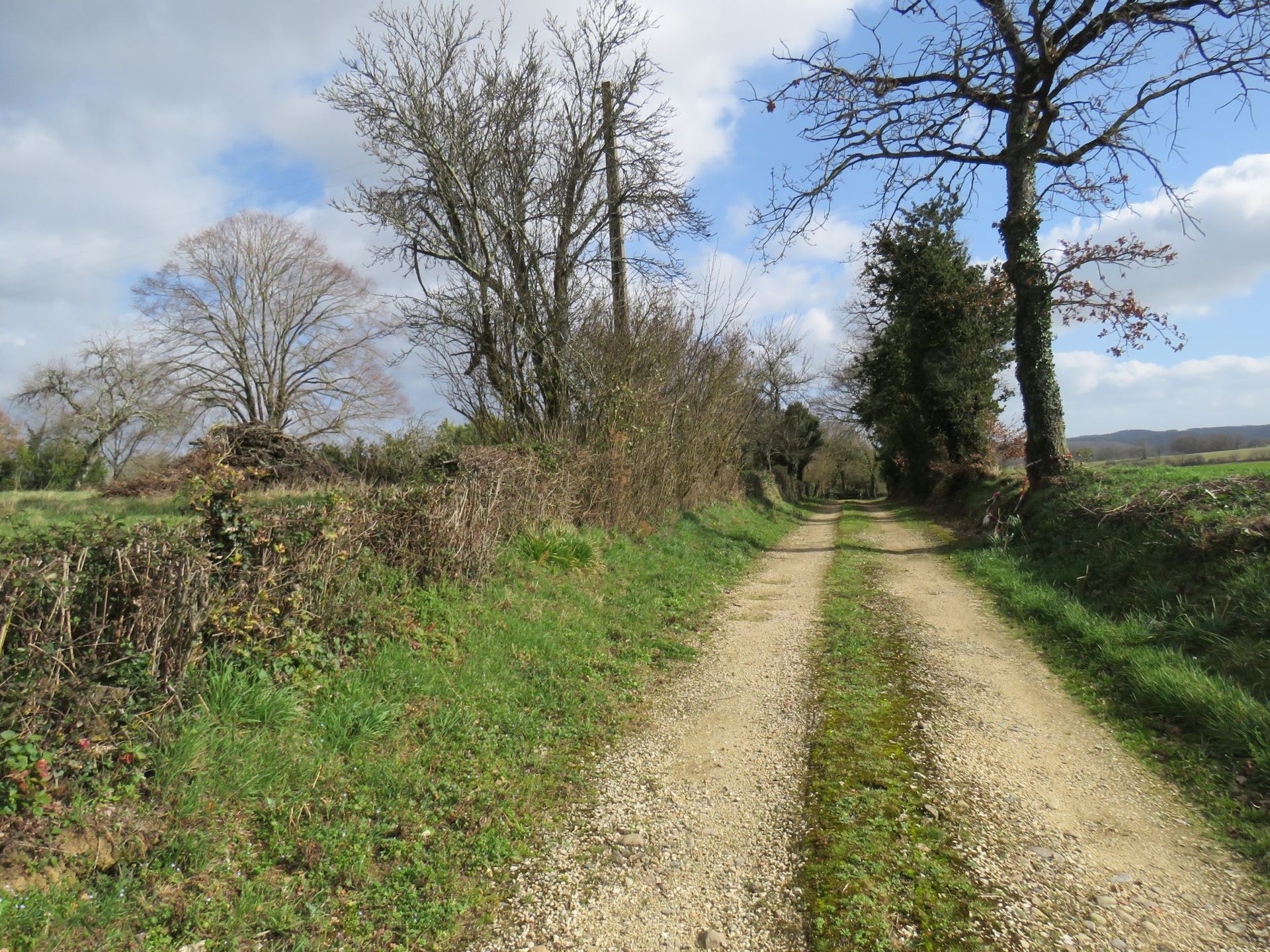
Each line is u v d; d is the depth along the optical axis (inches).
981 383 1024.2
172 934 120.7
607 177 616.7
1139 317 549.6
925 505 1122.7
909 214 1024.9
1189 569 287.7
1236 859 141.1
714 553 518.9
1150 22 470.3
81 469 1563.7
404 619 250.7
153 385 1505.9
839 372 1797.5
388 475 571.5
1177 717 200.7
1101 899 129.6
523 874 144.3
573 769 189.3
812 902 130.9
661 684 256.5
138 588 165.9
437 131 574.9
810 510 1445.6
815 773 179.2
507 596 301.7
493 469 349.1
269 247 1501.0
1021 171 571.5
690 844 153.5
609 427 499.2
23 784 130.0
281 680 193.3
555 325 550.9
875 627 313.1
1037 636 293.4
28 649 141.6
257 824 149.1
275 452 756.6
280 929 124.6
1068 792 168.4
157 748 152.5
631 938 125.1
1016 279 580.1
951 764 182.1
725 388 699.4
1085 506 424.8
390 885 138.3
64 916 117.0
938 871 137.9
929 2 506.9
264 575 201.5
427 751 187.0
